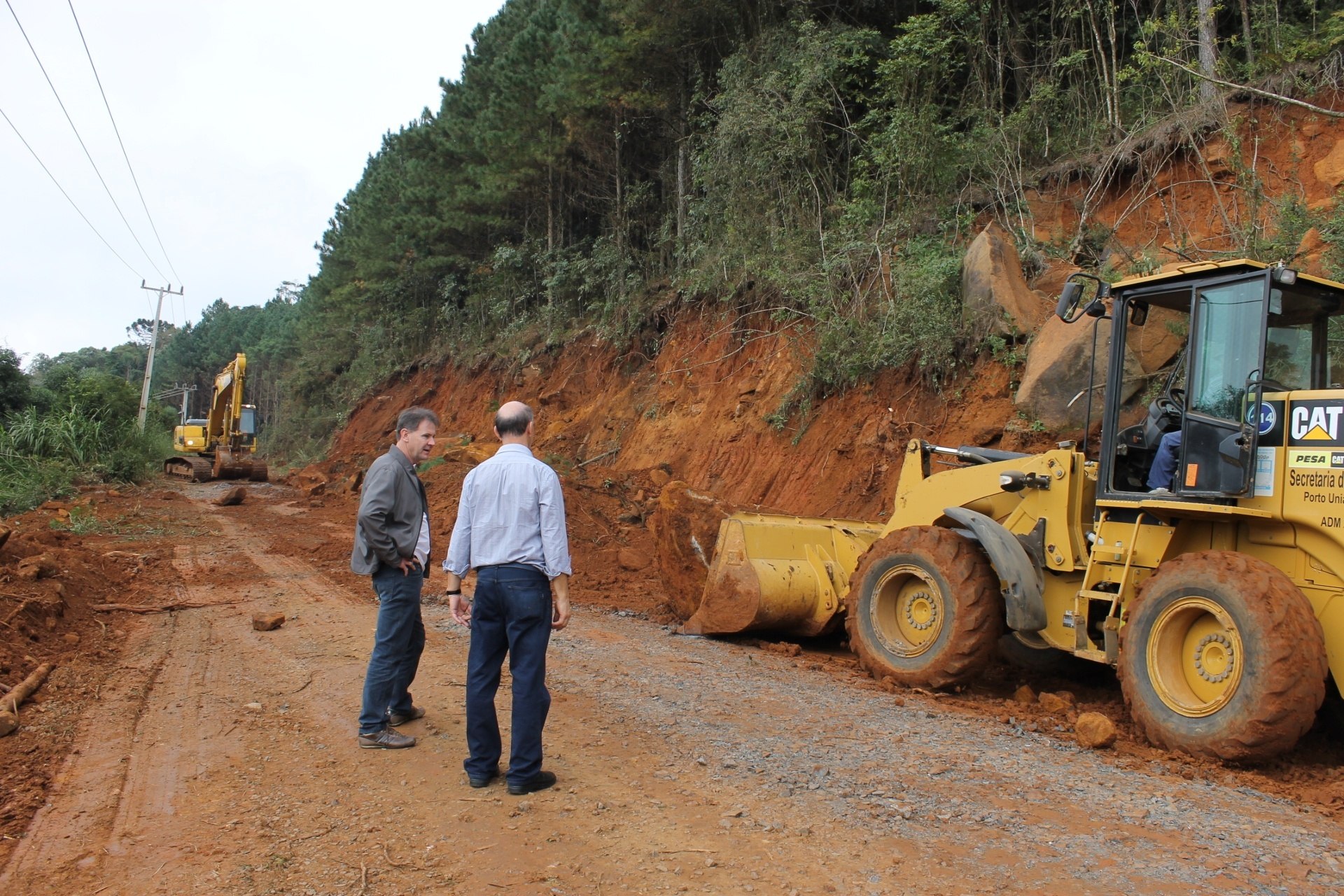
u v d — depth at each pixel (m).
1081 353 10.23
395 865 3.55
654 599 10.53
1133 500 5.93
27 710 5.54
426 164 33.12
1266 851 3.80
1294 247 10.07
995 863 3.59
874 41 16.84
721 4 19.97
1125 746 5.41
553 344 25.22
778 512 9.72
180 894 3.33
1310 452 5.11
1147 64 12.02
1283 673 4.78
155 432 35.94
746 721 5.52
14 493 18.17
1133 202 12.48
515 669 4.34
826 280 14.77
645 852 3.66
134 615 8.70
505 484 4.38
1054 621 6.55
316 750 4.94
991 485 7.07
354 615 8.78
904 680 6.75
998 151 14.21
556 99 23.77
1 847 3.73
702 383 17.78
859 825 3.94
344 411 41.06
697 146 21.48
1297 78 11.51
